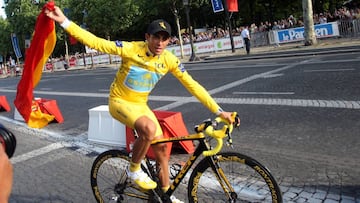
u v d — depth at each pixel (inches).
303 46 758.5
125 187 139.6
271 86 379.9
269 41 928.9
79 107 438.9
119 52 117.3
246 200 115.0
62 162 226.4
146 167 132.3
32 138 302.5
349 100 275.6
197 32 1408.7
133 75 121.4
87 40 111.9
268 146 208.4
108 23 1295.5
